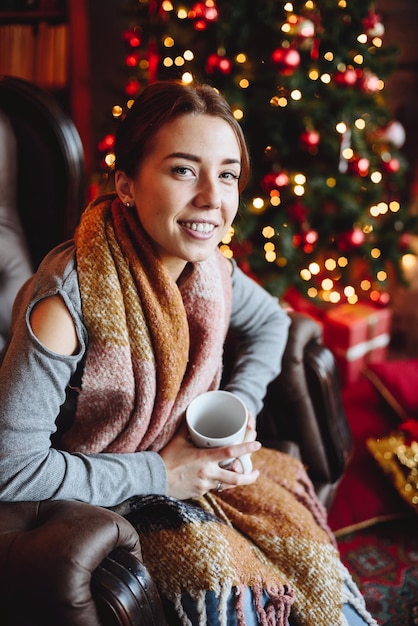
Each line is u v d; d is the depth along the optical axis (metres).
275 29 1.75
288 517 0.95
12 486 0.76
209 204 0.79
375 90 1.97
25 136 1.36
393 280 2.57
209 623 0.80
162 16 1.82
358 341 2.17
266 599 0.86
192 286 0.92
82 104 2.38
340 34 1.83
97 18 2.61
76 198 1.39
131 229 0.86
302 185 1.88
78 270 0.82
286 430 1.31
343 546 1.48
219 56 1.73
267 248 1.97
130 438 0.88
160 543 0.83
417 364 1.82
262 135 1.86
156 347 0.85
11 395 0.76
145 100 0.82
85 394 0.85
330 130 1.91
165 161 0.79
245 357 1.14
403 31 2.51
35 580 0.66
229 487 0.92
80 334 0.81
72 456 0.82
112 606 0.68
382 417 1.91
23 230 1.41
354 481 1.63
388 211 2.29
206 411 0.92
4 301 1.33
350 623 0.90
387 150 2.16
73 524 0.70
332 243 2.14
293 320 1.28
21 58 2.35
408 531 1.53
